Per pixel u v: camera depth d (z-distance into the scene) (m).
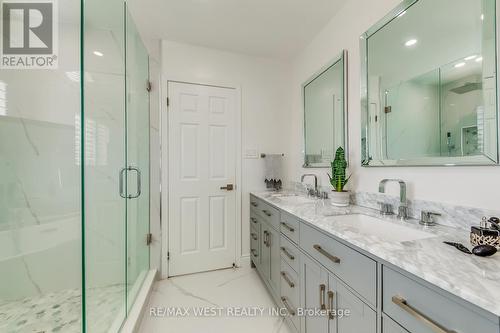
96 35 1.33
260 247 2.14
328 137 1.94
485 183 0.92
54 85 1.85
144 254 2.11
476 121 0.93
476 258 0.68
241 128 2.51
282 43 2.29
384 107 1.38
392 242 0.82
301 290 1.31
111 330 1.39
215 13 1.85
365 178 1.54
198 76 2.35
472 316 0.50
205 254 2.39
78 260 1.88
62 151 1.86
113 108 1.54
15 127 1.77
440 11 1.07
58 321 1.56
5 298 1.74
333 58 1.84
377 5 1.43
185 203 2.33
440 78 1.07
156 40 2.24
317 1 1.71
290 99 2.65
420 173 1.18
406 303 0.66
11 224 1.75
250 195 2.52
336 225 1.06
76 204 1.88
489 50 0.89
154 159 2.26
